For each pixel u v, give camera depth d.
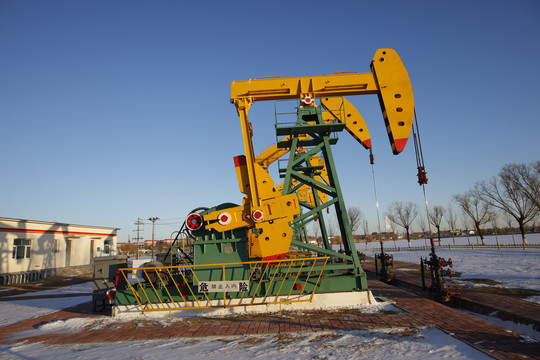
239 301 8.88
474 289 10.85
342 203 9.70
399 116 9.63
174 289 9.20
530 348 4.96
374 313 7.80
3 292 18.94
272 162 19.64
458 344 5.33
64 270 29.42
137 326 7.85
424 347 5.26
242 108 10.04
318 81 10.12
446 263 9.45
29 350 6.36
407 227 51.41
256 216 8.96
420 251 41.53
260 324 7.32
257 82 10.16
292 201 9.14
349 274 9.41
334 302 8.80
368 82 10.05
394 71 9.95
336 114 12.80
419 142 9.45
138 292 9.16
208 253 9.27
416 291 11.73
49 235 28.55
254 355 5.32
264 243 9.00
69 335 7.39
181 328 7.38
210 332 6.88
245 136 9.82
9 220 24.42
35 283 23.61
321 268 9.08
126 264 11.26
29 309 11.84
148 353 5.72
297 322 7.30
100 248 37.28
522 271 15.93
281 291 8.91
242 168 9.79
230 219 9.27
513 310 7.56
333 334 6.27
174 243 9.95
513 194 35.00
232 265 9.09
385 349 5.26
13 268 24.48
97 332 7.50
